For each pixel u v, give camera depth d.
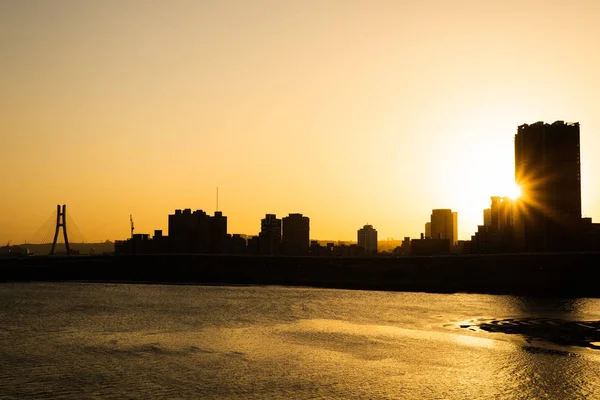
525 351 129.62
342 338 147.62
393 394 94.06
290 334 154.62
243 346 135.12
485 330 164.88
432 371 109.44
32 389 96.62
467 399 91.62
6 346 135.12
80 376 104.81
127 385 98.94
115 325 172.12
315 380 102.38
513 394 94.44
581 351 130.38
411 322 183.62
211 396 92.88
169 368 110.94
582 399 92.19
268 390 96.06
